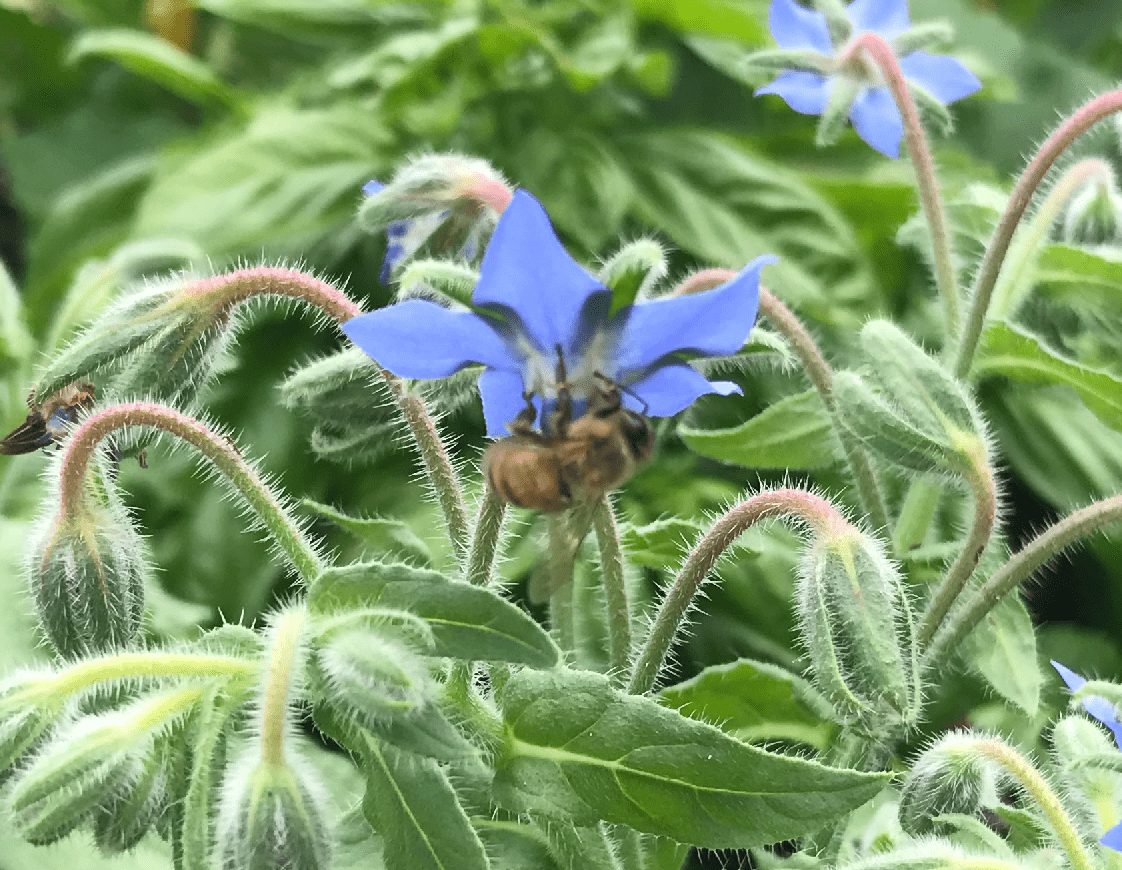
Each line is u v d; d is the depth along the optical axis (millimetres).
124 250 180
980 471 125
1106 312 156
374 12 285
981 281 146
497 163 252
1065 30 384
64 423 126
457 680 115
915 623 135
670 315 104
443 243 132
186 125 342
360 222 132
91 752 106
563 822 118
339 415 130
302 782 106
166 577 217
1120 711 122
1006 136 312
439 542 199
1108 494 226
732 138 256
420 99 261
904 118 152
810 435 154
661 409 108
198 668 110
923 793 122
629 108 260
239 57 343
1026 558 133
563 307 104
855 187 251
